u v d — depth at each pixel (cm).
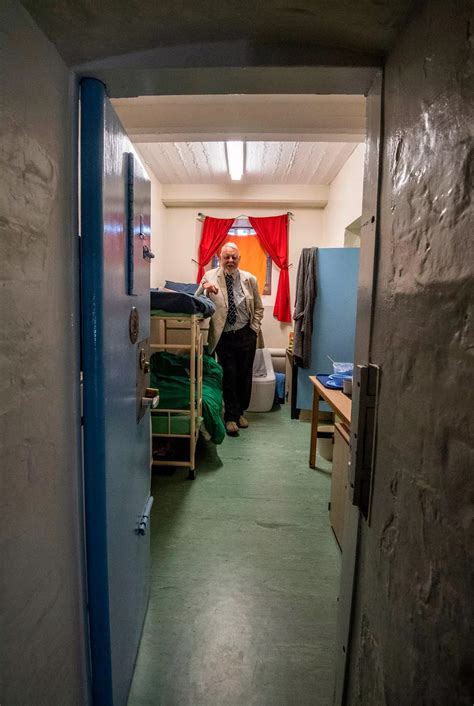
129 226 94
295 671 114
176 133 177
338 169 394
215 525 189
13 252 50
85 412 76
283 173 408
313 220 479
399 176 58
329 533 184
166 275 486
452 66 42
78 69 69
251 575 154
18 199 51
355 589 77
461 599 38
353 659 77
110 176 78
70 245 70
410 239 53
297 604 140
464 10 39
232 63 66
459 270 40
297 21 58
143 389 117
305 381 348
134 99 167
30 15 54
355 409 73
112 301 81
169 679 111
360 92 76
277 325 494
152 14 56
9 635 51
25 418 54
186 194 453
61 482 68
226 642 123
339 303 334
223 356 328
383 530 62
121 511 92
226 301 318
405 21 56
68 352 70
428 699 44
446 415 42
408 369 53
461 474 38
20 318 53
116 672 89
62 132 66
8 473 50
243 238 484
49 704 63
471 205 37
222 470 251
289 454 280
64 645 70
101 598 81
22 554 54
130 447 101
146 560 129
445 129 43
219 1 53
